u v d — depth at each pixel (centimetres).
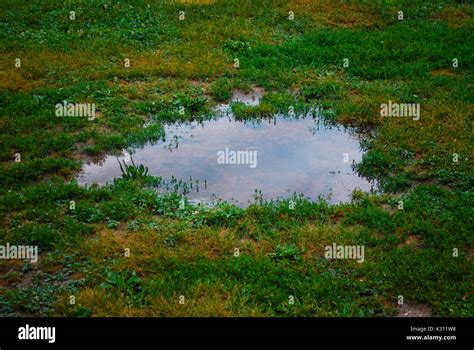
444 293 916
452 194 1195
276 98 1639
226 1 2377
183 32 2078
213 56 1909
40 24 2109
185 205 1159
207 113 1575
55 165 1281
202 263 984
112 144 1395
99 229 1078
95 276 958
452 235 1064
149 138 1440
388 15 2281
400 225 1101
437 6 2388
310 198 1218
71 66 1794
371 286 948
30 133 1423
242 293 921
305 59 1902
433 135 1429
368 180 1294
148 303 909
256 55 1933
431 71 1848
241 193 1228
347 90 1716
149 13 2233
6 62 1791
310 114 1605
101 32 2052
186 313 878
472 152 1352
